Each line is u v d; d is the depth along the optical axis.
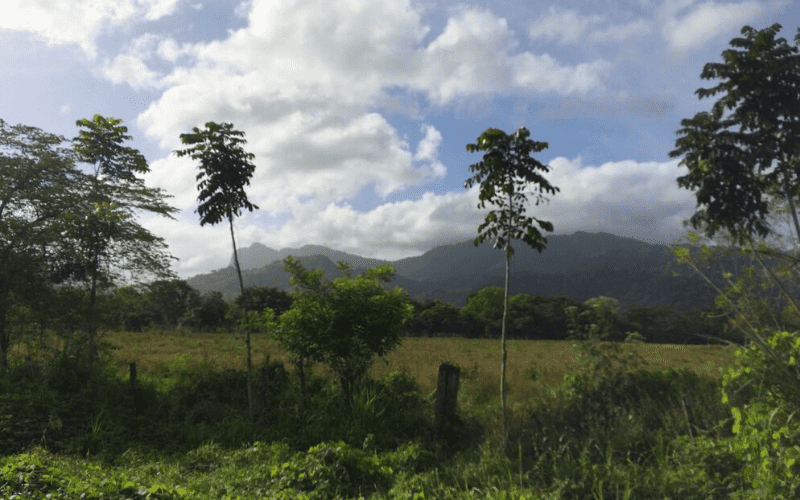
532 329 69.25
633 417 8.16
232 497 6.57
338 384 13.02
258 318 12.13
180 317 49.31
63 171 18.45
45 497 5.26
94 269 16.61
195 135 11.43
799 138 11.38
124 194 19.11
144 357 21.94
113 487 5.82
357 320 12.21
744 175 11.62
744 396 7.19
